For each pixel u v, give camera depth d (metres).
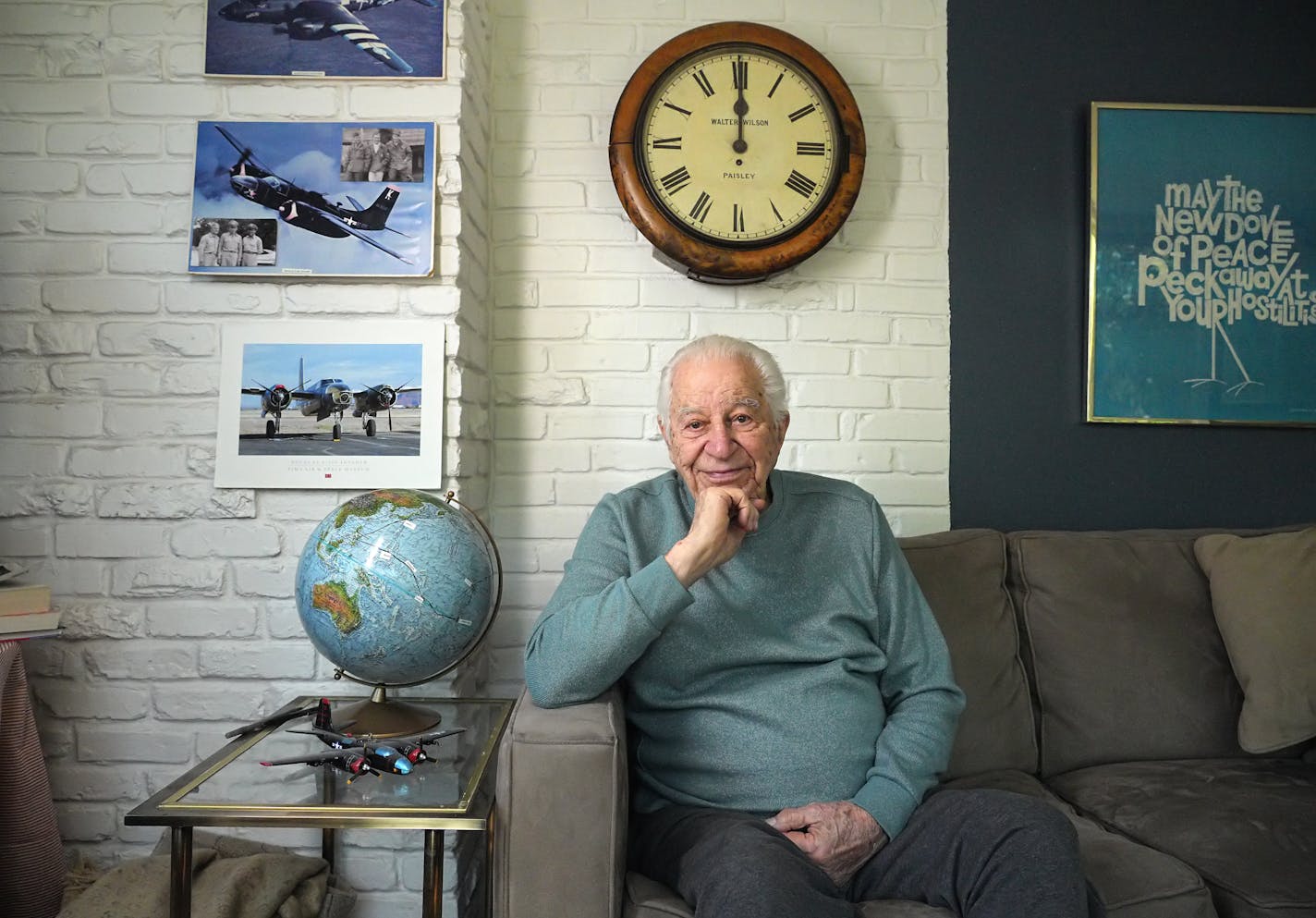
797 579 1.45
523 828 1.17
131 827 1.76
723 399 1.38
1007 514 2.25
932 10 2.27
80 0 1.82
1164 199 2.25
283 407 1.80
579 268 2.21
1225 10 2.31
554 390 2.20
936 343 2.25
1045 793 1.65
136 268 1.81
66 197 1.81
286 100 1.84
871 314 2.23
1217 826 1.41
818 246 2.11
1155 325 2.25
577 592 1.38
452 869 1.73
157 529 1.79
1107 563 1.92
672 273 2.21
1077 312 2.27
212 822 1.13
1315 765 1.70
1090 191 2.24
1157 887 1.22
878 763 1.34
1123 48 2.29
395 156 1.84
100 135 1.81
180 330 1.81
